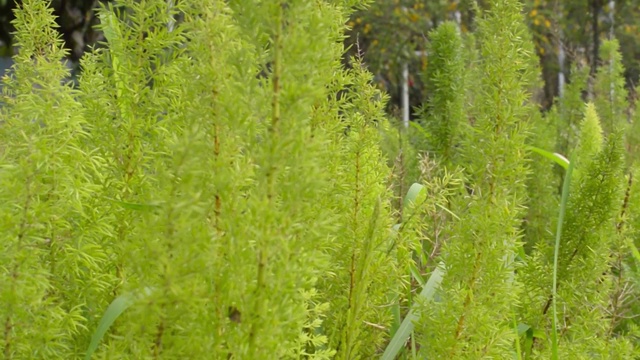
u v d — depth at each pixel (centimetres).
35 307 112
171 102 143
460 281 154
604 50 423
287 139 99
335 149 159
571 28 800
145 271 103
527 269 193
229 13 114
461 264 148
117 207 139
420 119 319
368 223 165
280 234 101
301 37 99
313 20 102
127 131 140
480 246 145
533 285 193
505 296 148
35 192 113
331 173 160
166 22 143
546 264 202
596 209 197
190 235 98
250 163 107
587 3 777
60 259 131
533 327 193
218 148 109
